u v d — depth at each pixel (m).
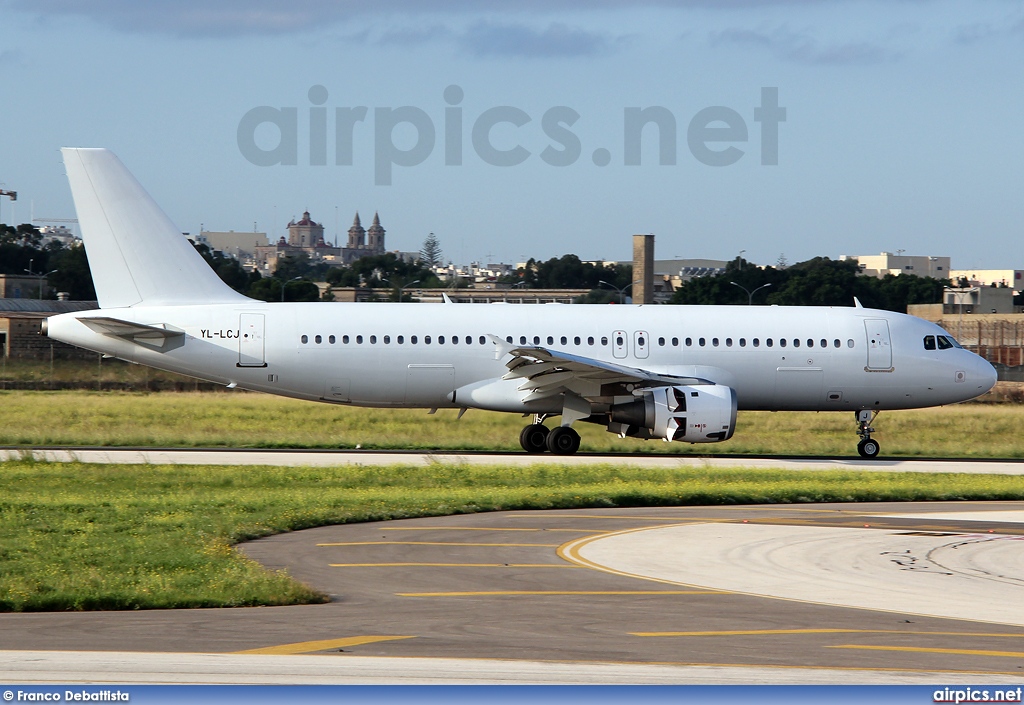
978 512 86.50
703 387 125.81
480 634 43.06
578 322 131.62
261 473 102.06
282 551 64.44
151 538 66.44
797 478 106.81
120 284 127.81
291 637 42.31
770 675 37.16
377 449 136.25
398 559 61.88
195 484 95.62
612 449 140.50
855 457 140.00
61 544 63.97
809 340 134.75
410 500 85.00
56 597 48.66
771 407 137.50
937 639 43.28
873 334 136.12
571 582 55.03
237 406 194.62
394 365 127.69
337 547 66.00
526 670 37.41
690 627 44.72
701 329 133.38
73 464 107.38
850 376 135.38
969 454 148.00
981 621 47.09
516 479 101.31
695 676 36.84
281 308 128.38
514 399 128.88
